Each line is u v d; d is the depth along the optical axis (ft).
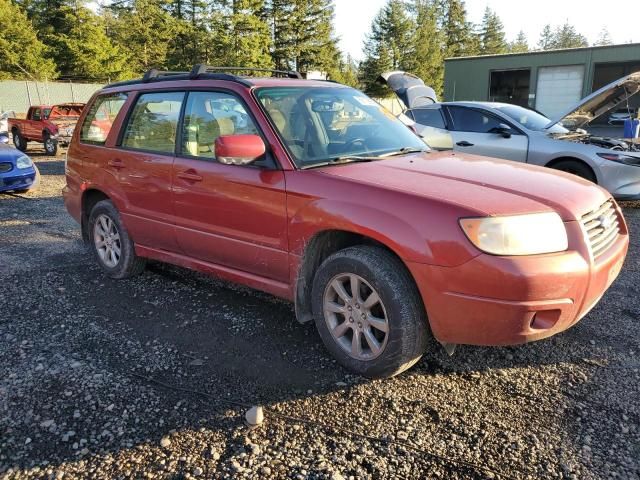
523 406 9.95
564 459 8.54
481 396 10.27
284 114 12.64
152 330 13.11
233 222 12.66
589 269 9.66
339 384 10.65
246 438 9.07
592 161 24.85
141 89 15.75
